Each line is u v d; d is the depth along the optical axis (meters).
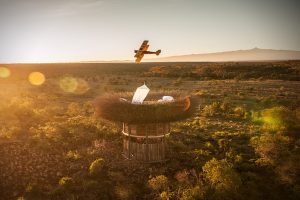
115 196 12.58
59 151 16.09
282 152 15.34
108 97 15.37
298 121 20.66
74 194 12.56
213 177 12.49
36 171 14.05
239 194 12.20
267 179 13.89
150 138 14.98
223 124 22.97
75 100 35.50
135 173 14.09
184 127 21.86
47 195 12.52
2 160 14.77
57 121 22.20
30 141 16.84
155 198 12.33
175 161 15.26
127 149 15.37
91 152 15.80
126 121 14.17
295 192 12.86
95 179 13.55
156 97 17.80
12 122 20.69
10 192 12.67
